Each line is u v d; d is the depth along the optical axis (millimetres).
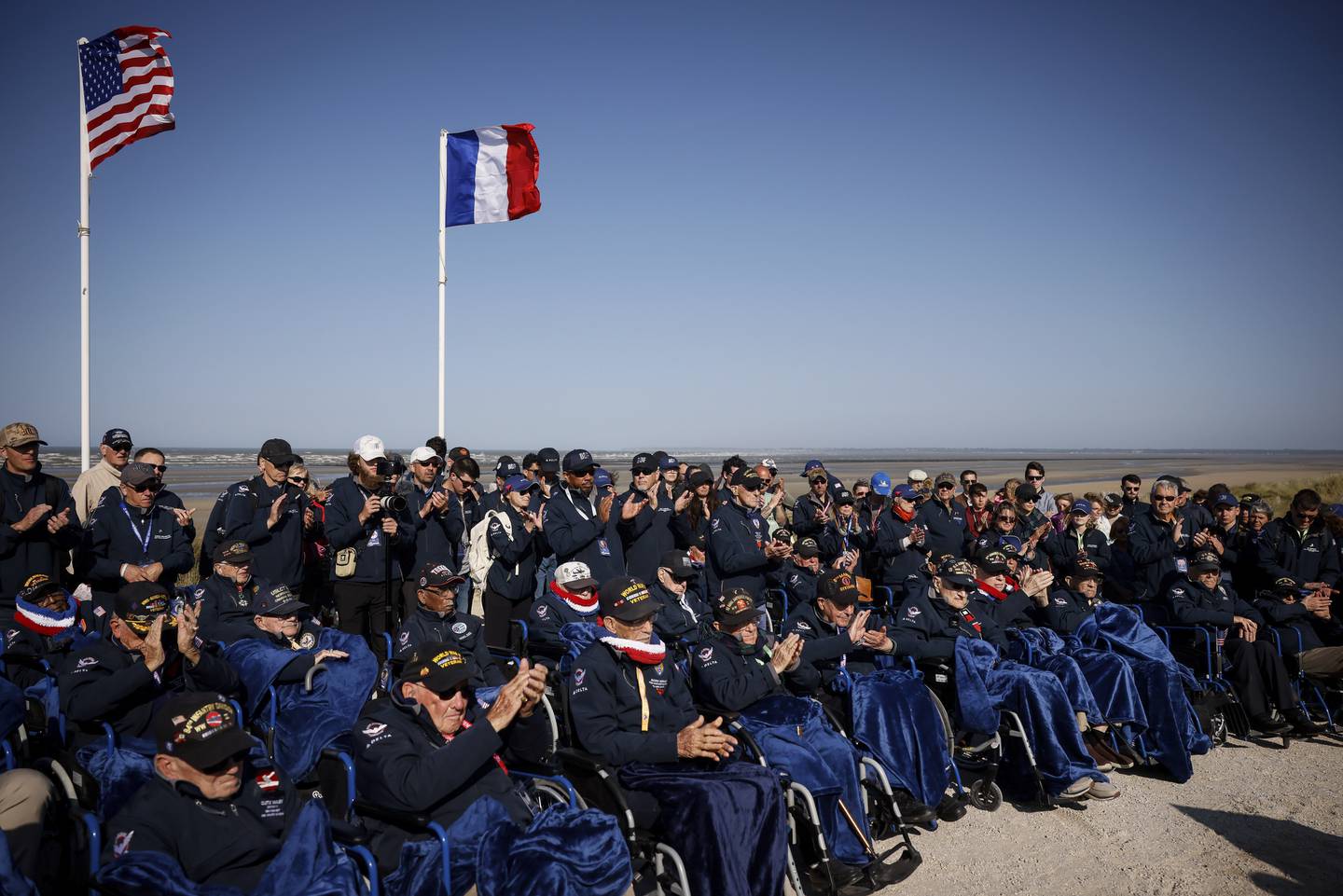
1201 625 7973
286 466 7551
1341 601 8875
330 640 5734
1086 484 57312
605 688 4754
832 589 6258
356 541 7504
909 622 6500
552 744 5102
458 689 4113
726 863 4031
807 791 4664
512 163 11320
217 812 3539
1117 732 6883
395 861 3850
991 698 6289
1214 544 8242
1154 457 196500
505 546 7703
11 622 5840
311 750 5031
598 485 10273
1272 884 5133
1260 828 5910
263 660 5309
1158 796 6480
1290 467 102500
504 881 3607
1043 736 6129
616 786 4324
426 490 8195
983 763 6309
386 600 7633
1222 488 10086
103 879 3143
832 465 98375
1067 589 8141
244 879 3516
